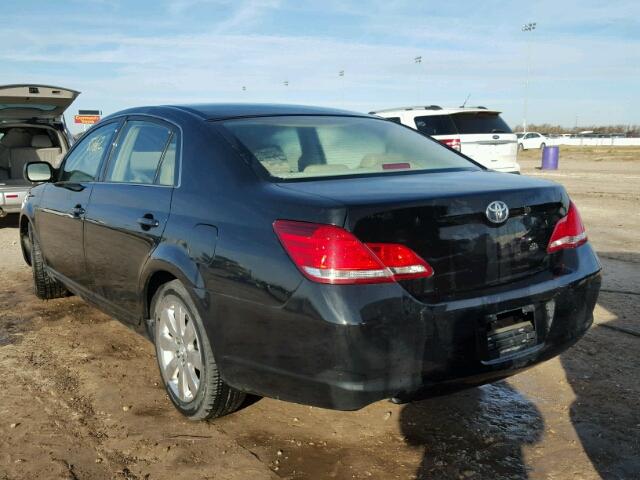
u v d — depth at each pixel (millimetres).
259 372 2748
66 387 3770
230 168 3084
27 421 3328
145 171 3744
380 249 2488
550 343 2902
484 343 2660
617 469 2836
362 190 2721
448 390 2654
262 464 2910
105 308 4191
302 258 2518
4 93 8953
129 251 3619
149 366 4121
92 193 4211
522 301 2764
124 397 3633
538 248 2934
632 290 5688
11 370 4035
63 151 10453
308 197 2639
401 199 2570
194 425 3289
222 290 2846
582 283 3010
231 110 3703
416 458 2955
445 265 2631
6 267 7195
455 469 2855
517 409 3449
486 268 2746
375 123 3980
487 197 2744
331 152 3410
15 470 2855
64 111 10227
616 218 10188
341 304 2416
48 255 5129
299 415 3404
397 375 2494
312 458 2965
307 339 2516
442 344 2562
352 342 2412
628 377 3824
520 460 2930
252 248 2711
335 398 2504
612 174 20625
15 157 10164
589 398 3559
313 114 3861
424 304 2533
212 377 3061
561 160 32062
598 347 4316
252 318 2715
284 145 3301
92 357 4273
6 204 9266
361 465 2898
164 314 3414
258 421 3338
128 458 2965
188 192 3232
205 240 2967
